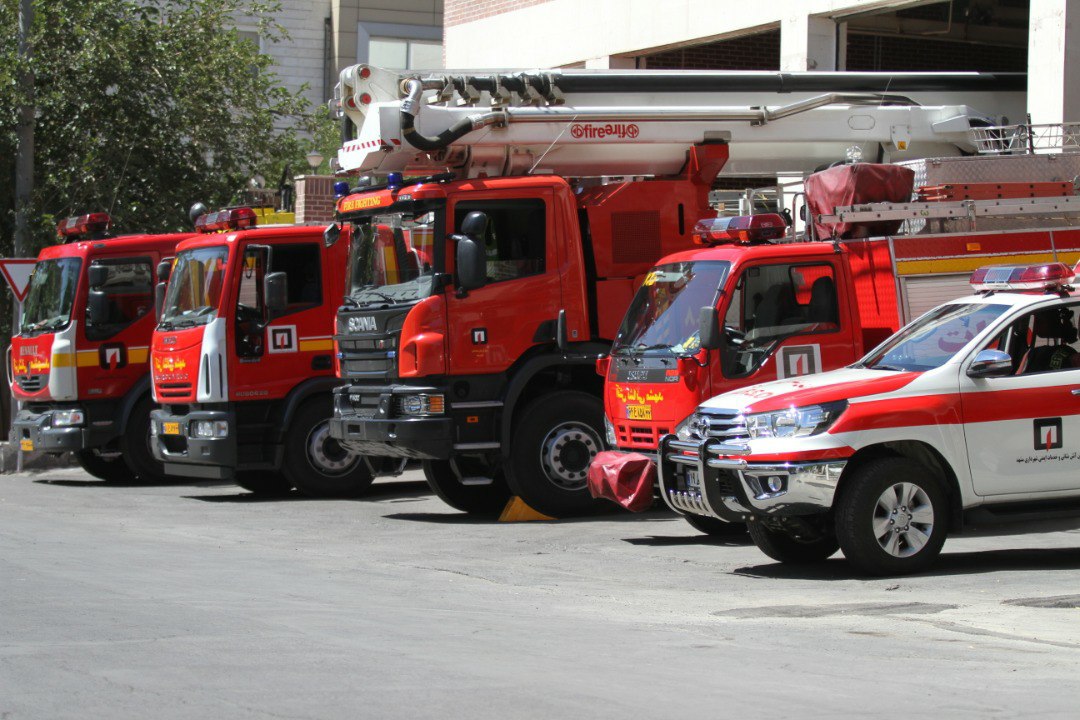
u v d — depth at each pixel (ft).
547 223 48.42
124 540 44.52
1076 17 56.90
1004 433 34.88
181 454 59.21
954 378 34.86
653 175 53.42
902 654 25.50
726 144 52.70
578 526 47.21
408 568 38.42
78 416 64.34
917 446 34.83
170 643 25.95
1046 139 56.90
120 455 69.56
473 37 94.48
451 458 48.91
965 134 56.95
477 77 51.01
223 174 91.61
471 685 22.26
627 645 26.35
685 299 42.98
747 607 31.27
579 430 48.80
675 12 78.02
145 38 86.07
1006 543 41.32
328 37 135.54
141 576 35.73
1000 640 26.86
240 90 92.02
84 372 64.34
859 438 33.96
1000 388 34.99
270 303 56.59
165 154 88.07
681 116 52.21
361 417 49.14
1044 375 35.40
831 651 25.81
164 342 59.36
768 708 20.80
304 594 33.12
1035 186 46.85
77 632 27.09
